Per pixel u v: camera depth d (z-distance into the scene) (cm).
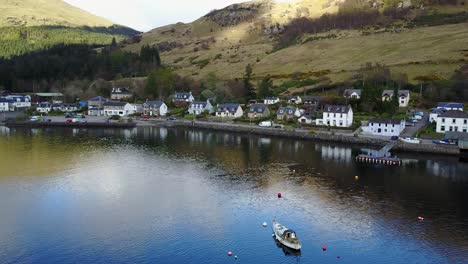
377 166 11525
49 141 15538
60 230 7150
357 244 6725
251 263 6169
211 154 13225
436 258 6297
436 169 11150
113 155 13012
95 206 8300
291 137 16312
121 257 6269
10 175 10438
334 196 8950
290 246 6569
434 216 7819
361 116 18800
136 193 9144
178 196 8956
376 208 8219
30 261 6125
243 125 18775
